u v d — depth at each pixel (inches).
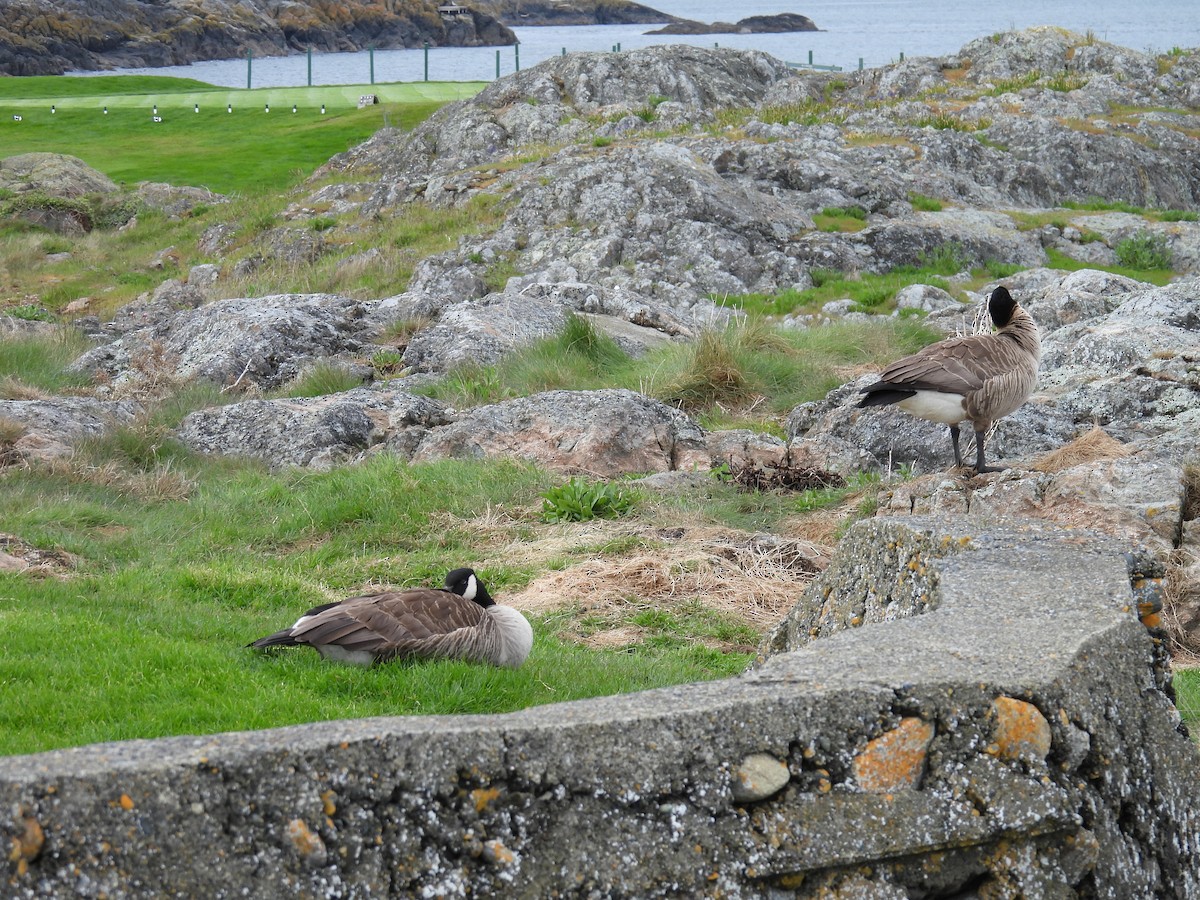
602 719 115.5
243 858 101.4
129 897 96.8
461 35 6033.5
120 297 1195.3
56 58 4429.1
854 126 1444.4
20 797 95.3
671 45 1802.4
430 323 764.6
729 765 117.1
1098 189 1385.3
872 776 120.6
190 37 4928.6
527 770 111.4
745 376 621.3
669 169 1119.6
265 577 341.1
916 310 867.4
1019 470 369.7
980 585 156.7
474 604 254.5
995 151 1378.0
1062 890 122.8
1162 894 130.3
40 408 530.3
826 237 1059.3
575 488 419.8
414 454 494.6
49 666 232.8
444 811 108.9
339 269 1103.6
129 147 2092.8
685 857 113.3
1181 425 439.5
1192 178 1434.5
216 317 737.6
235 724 204.4
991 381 355.6
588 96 1652.3
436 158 1561.3
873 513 397.1
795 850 115.9
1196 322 574.2
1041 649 133.2
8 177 1625.2
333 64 4854.8
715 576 351.9
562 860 110.5
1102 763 128.0
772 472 460.4
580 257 1015.6
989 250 1101.7
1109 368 520.1
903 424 480.7
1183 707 245.8
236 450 518.9
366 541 398.3
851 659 132.7
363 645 241.3
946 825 119.7
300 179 1754.4
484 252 1068.5
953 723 123.4
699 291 984.9
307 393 642.8
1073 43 1779.0
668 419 515.8
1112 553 163.2
